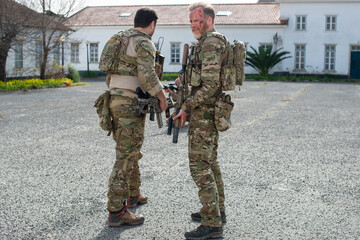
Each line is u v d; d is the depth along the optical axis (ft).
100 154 18.31
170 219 10.70
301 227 10.21
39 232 9.83
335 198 12.46
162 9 124.36
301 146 20.36
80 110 35.35
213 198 9.38
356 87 75.25
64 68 78.64
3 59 64.90
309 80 102.27
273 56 104.88
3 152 18.52
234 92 59.21
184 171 15.35
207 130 9.36
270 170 15.65
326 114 33.78
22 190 13.01
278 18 112.88
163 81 89.51
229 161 17.03
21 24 62.69
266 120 29.99
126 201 11.38
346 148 19.97
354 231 9.97
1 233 9.75
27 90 60.29
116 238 9.50
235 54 9.43
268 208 11.56
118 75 10.11
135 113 9.96
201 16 9.15
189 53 9.76
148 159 17.20
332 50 110.63
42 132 24.03
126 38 9.96
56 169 15.62
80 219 10.68
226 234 9.75
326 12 109.29
